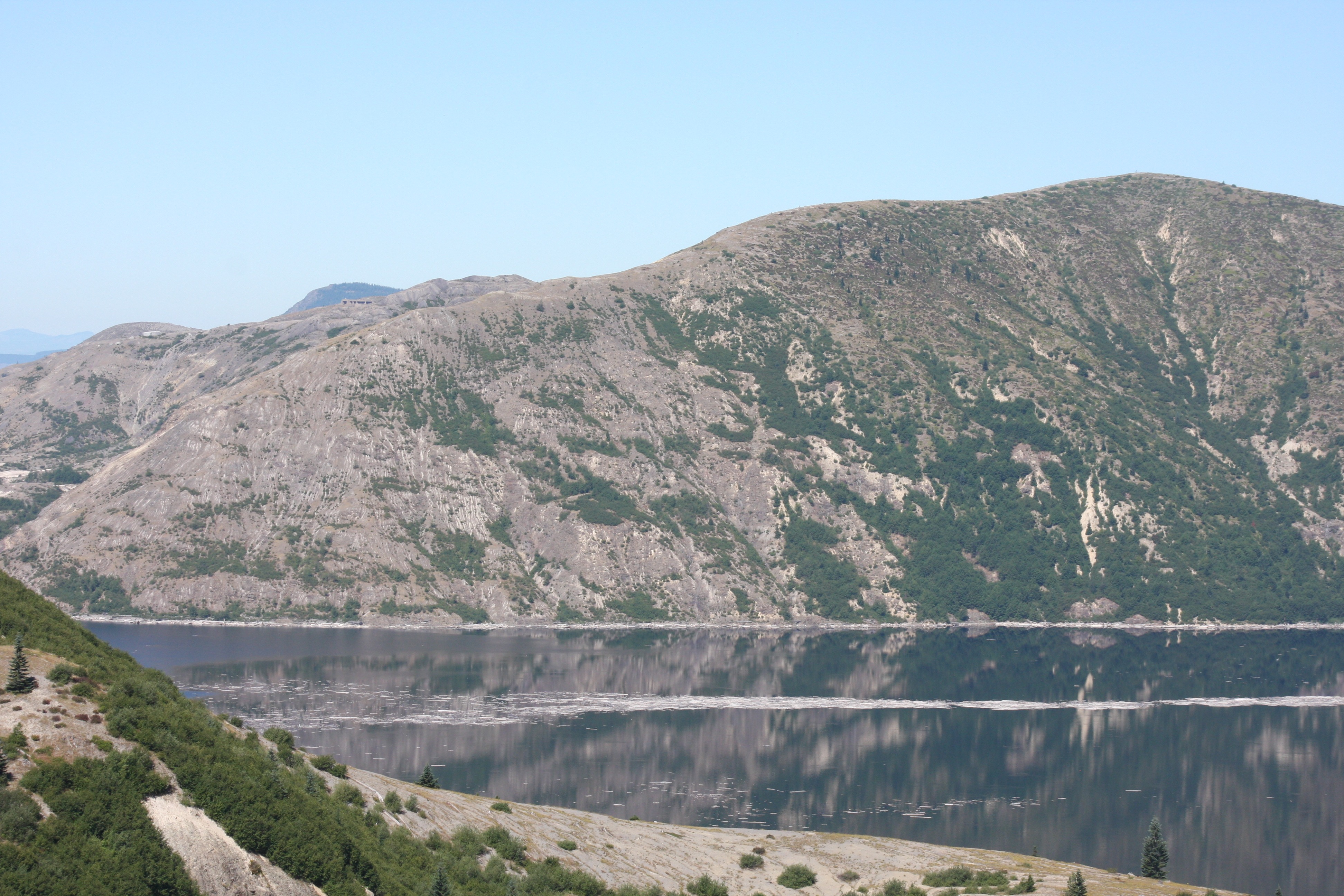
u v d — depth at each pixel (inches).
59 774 2279.8
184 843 2304.4
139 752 2440.9
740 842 4763.8
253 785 2588.6
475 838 3486.7
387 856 2928.2
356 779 3661.4
